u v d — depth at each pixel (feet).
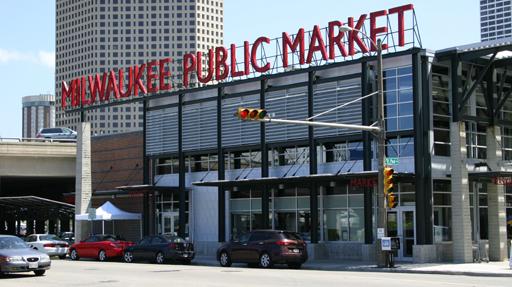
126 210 162.61
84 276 83.76
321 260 115.65
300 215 124.47
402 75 109.60
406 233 109.91
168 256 114.73
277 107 127.54
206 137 140.05
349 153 117.19
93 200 171.42
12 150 187.73
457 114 108.58
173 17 643.04
